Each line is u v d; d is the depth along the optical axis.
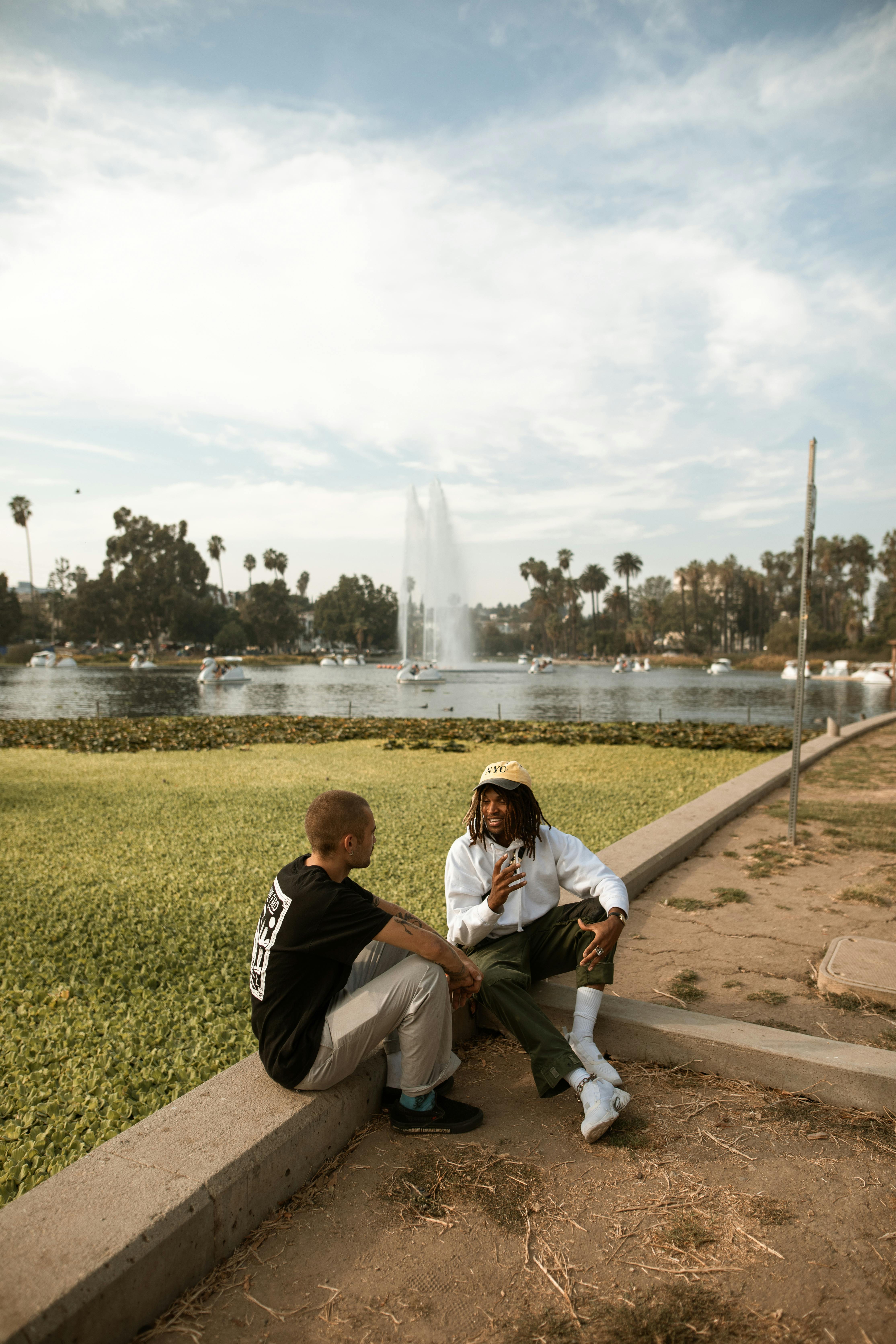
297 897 2.48
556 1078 2.68
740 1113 2.72
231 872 6.54
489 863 3.29
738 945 4.39
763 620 131.38
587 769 12.43
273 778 11.77
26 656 98.31
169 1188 2.01
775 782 9.62
